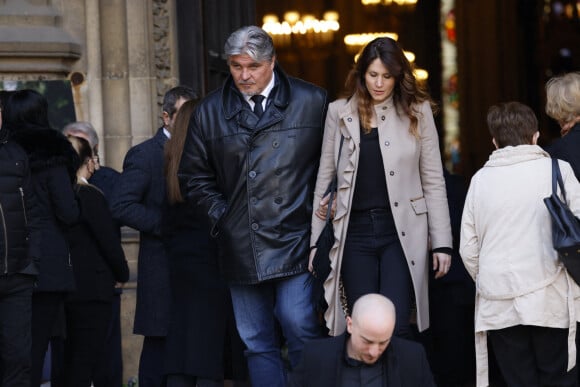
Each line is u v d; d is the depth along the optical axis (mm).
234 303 15703
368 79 14578
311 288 15227
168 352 16141
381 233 14734
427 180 15039
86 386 18281
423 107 14852
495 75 48031
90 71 22938
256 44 14758
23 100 17000
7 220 15961
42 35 22312
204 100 15453
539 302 14180
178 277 16281
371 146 14758
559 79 15391
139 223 17562
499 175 14516
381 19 53406
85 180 18328
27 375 16375
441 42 47281
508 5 48688
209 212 15320
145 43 22938
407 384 11867
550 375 14500
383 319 11398
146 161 17781
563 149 15094
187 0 23375
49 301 17062
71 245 18000
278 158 15039
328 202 14812
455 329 19891
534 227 14305
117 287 21453
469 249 14812
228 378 16703
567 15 50625
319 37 53812
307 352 12000
